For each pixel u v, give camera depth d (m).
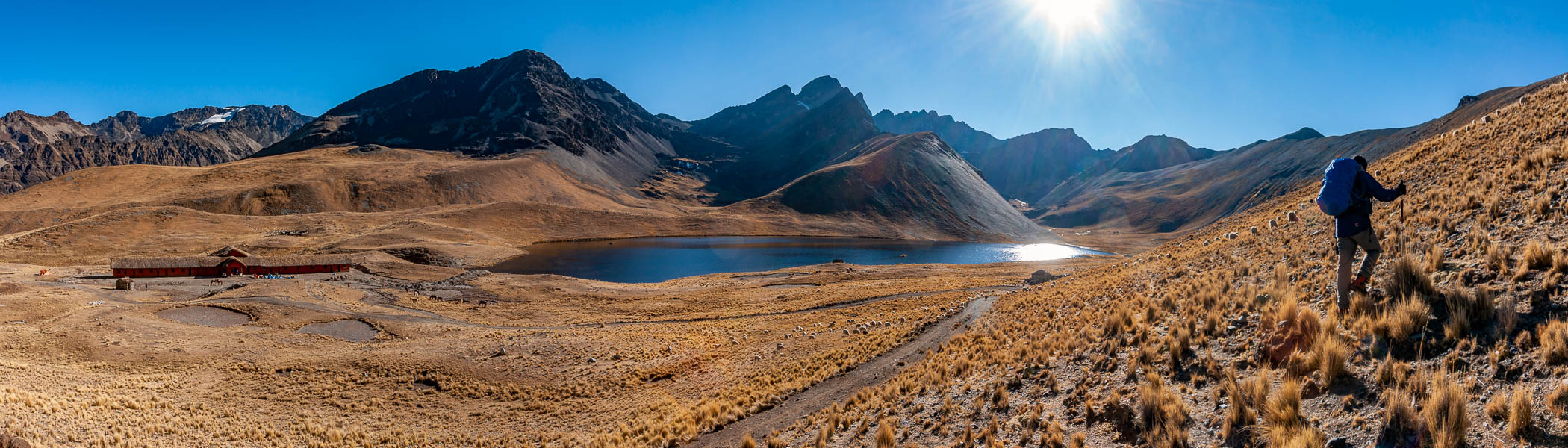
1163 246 37.69
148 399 31.75
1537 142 14.88
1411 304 8.50
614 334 48.66
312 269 109.00
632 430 23.94
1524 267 8.55
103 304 64.75
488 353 43.00
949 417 13.47
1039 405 12.05
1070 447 9.86
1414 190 17.45
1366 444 6.87
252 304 64.19
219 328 54.81
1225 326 11.68
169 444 25.00
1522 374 6.72
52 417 25.14
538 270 140.38
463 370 38.97
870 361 26.66
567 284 97.31
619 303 76.94
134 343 46.53
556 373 37.81
